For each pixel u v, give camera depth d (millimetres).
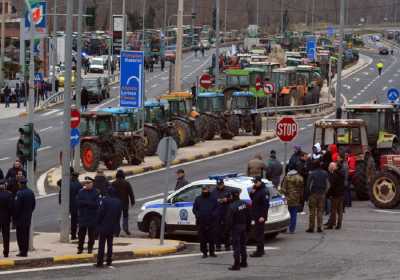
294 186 51281
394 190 62469
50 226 56500
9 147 102625
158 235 51469
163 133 95438
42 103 162125
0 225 43594
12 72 189500
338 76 98188
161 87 190500
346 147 68812
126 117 86688
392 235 50531
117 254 44812
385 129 74688
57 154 96812
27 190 43656
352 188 68062
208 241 44500
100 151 82125
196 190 50844
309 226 52312
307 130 122125
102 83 173375
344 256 43188
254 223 44812
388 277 36594
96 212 45031
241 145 103812
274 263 41312
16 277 38812
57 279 37969
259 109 126750
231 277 37375
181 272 39312
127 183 52969
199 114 106062
